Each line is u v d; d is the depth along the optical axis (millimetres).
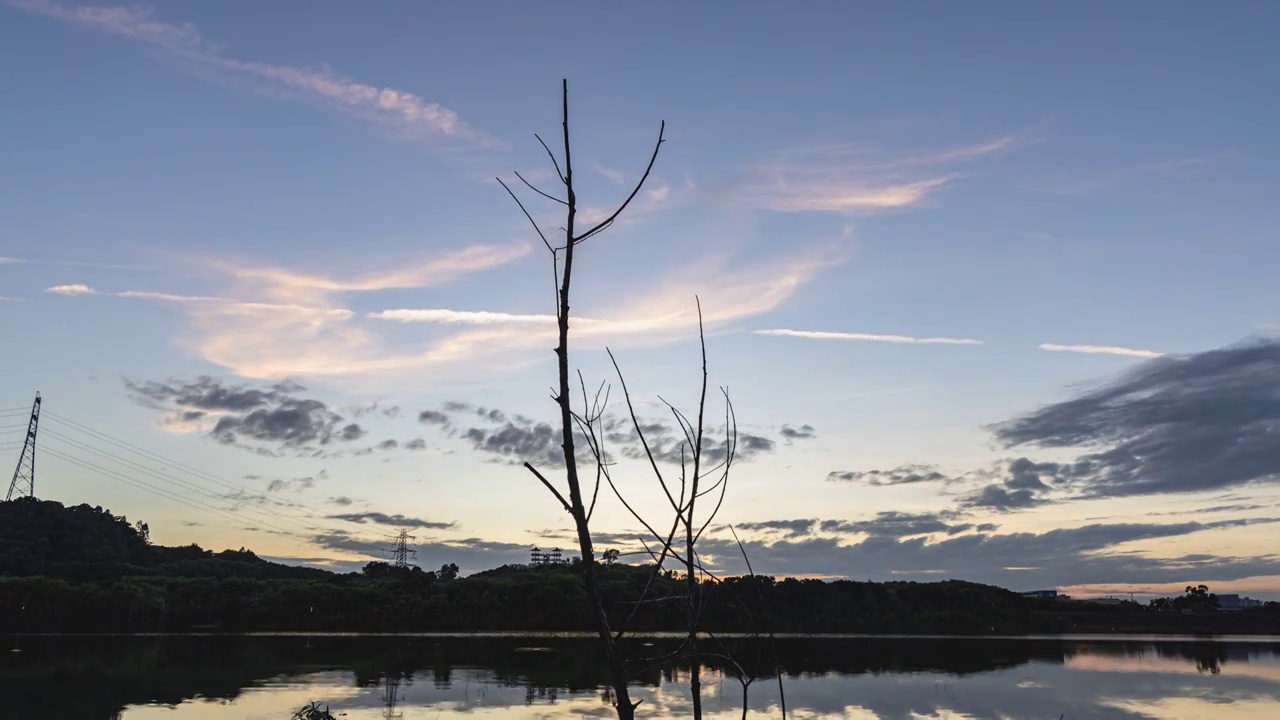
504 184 4664
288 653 82125
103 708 48375
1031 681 65562
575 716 47094
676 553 5031
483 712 48062
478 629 126562
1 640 94125
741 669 5332
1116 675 70625
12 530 145125
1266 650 106812
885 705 52500
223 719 44906
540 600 129125
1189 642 127750
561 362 4434
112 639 98875
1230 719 49125
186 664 70625
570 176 4652
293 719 44188
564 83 4742
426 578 142250
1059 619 151625
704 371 5652
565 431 4348
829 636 129000
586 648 91250
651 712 48688
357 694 53906
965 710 51094
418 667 69625
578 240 4605
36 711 47344
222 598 129875
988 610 147250
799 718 47750
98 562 137750
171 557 174000
